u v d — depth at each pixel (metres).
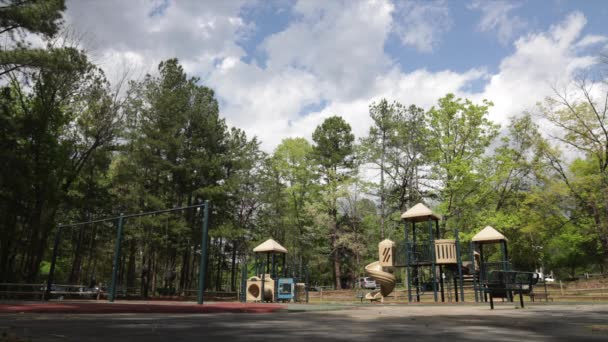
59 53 22.09
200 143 33.38
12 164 21.70
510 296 16.23
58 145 26.45
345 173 45.62
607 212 27.05
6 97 24.31
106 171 32.44
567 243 36.88
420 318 7.35
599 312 8.75
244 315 8.89
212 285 49.19
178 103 31.62
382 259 22.70
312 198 45.47
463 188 30.36
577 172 32.41
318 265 49.25
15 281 24.84
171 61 33.81
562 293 22.97
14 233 24.98
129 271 36.69
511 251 34.72
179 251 31.62
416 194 35.22
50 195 25.25
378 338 4.12
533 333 4.51
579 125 28.48
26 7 20.20
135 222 28.38
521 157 31.27
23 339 3.67
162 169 30.17
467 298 23.06
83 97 27.70
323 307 13.93
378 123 37.41
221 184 34.16
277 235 44.19
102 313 9.02
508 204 32.53
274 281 23.89
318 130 49.91
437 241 20.58
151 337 4.11
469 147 31.64
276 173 45.66
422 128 33.12
